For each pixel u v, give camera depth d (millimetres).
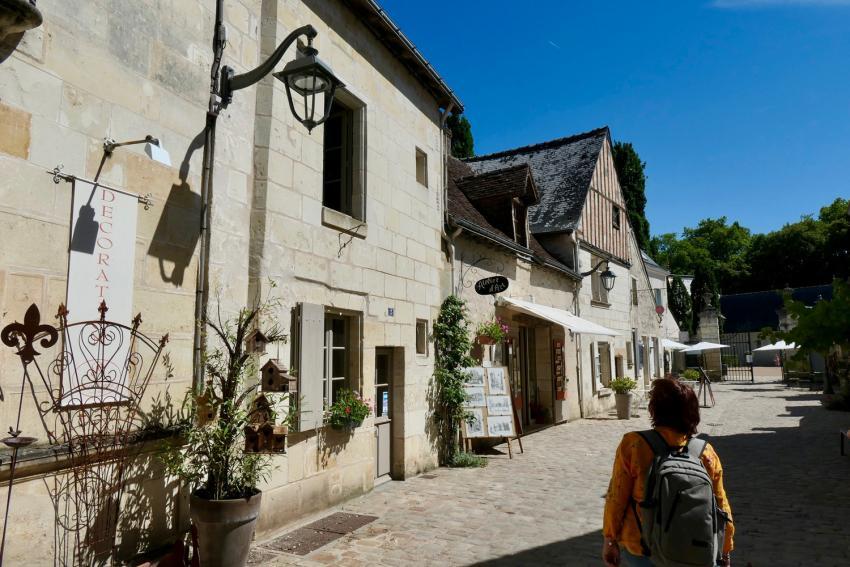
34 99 3473
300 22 6008
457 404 8633
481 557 4672
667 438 2504
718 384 29906
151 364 4176
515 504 6273
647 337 21203
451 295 8992
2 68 3301
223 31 4984
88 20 3846
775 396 21016
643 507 2340
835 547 4895
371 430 6820
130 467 3973
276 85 5566
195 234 4637
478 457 8789
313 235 5949
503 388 9344
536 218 15938
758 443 10461
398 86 7969
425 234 8438
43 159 3502
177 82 4559
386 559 4602
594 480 7449
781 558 4660
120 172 4016
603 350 16922
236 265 5059
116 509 3795
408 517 5781
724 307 51688
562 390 13281
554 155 18250
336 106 7039
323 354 6156
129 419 3961
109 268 3873
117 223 3949
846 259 49250
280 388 4641
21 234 3355
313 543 4961
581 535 5234
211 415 4215
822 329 6961
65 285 3586
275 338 4766
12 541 3225
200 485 4402
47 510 3414
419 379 8016
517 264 11812
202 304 4637
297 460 5520
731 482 7414
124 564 3871
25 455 3238
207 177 4766
